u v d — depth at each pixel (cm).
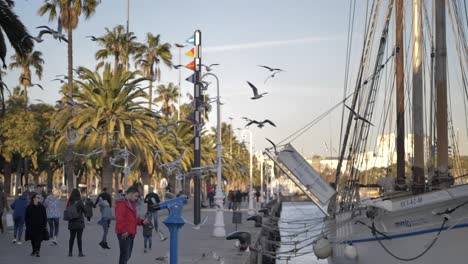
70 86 4509
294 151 1756
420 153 1434
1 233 2550
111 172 4644
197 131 2888
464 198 1166
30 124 6519
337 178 1973
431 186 1373
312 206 9281
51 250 2019
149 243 2089
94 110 4406
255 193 7700
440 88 1350
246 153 14450
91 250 2055
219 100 2980
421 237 1231
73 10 4612
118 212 1347
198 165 2912
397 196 1409
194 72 2759
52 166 8006
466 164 1728
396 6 1783
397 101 1719
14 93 8675
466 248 1175
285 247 3219
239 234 2089
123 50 6600
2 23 2631
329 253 1681
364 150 1823
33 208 1825
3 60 2736
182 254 2006
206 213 5225
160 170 5569
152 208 1103
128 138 4531
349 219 1509
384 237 1312
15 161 7938
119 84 4428
